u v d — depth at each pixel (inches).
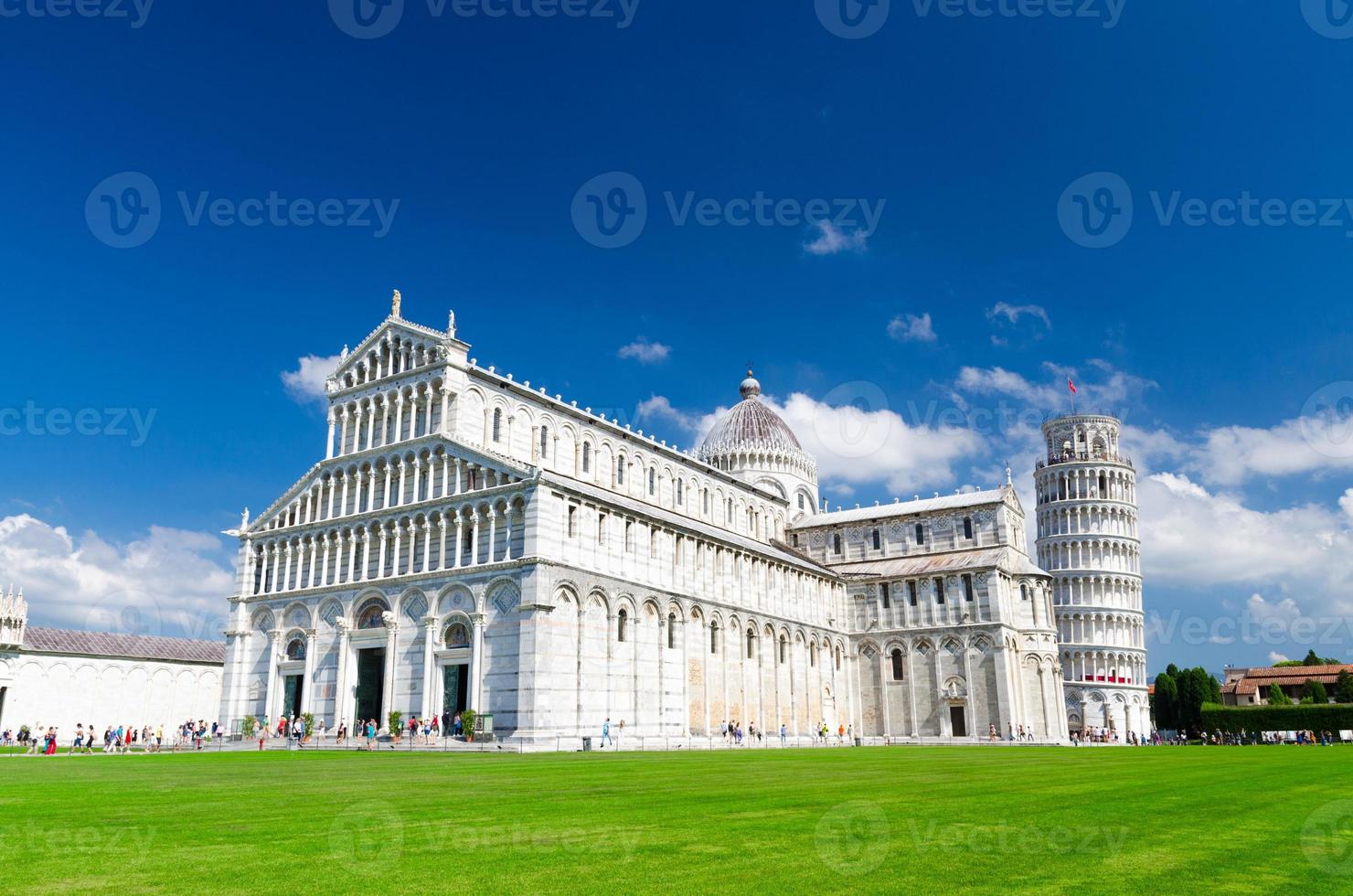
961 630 4483.3
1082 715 6058.1
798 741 4057.6
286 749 2869.1
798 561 4429.1
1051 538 6624.0
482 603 3006.9
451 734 3011.8
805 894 580.7
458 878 625.9
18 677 4131.4
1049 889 596.7
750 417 5753.0
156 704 4692.4
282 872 642.8
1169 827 861.2
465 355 3508.9
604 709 3058.6
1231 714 5064.0
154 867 661.9
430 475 3331.7
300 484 3732.8
